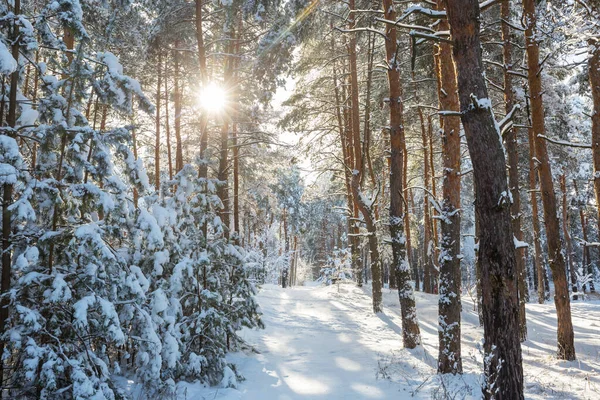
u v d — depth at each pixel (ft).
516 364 17.31
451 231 29.14
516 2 46.29
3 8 18.62
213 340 26.73
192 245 30.25
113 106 22.12
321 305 67.36
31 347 16.24
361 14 50.83
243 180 73.20
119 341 18.29
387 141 67.26
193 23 47.98
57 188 19.03
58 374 16.79
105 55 21.84
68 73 20.21
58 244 19.35
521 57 50.37
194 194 33.58
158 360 20.90
